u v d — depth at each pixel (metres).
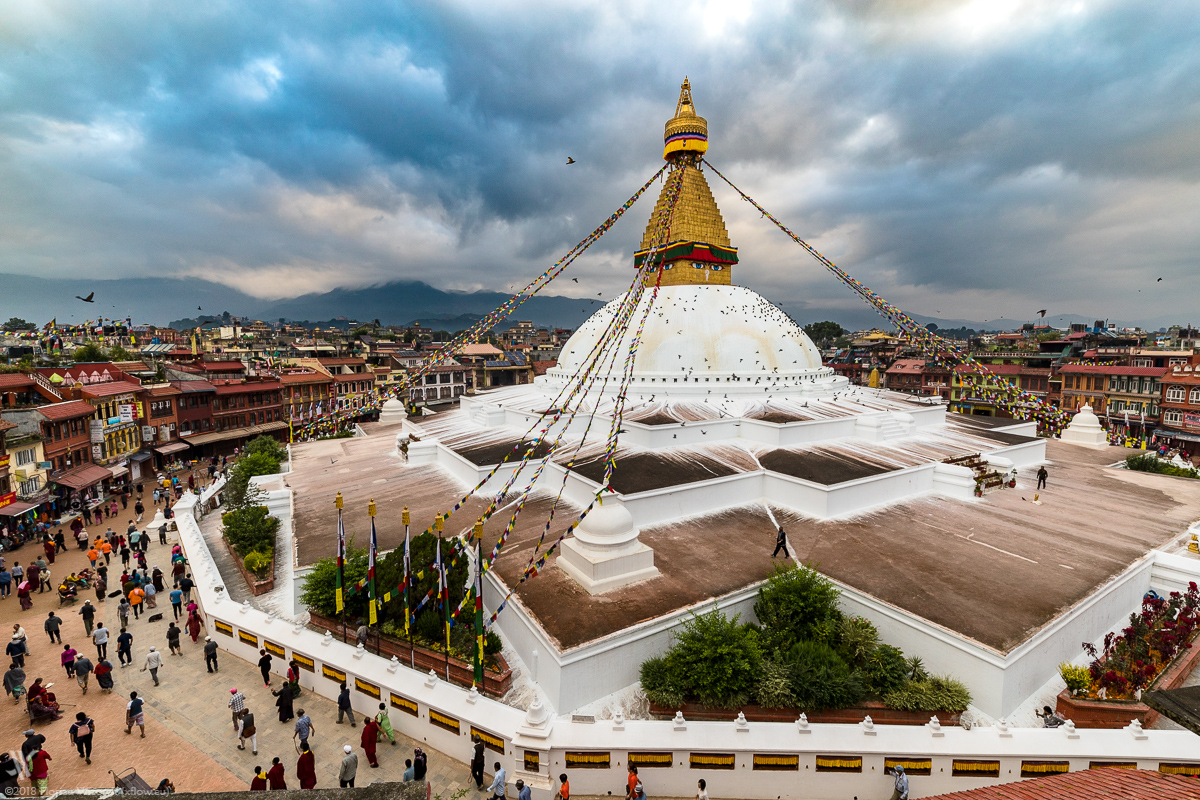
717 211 36.19
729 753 11.73
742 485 23.17
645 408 30.23
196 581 19.70
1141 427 48.47
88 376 40.38
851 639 14.09
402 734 13.60
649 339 32.94
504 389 44.94
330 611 16.16
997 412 62.00
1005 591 15.73
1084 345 67.81
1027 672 13.51
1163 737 12.00
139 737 13.49
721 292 35.25
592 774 11.84
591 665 13.21
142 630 18.64
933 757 11.62
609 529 16.28
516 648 15.24
